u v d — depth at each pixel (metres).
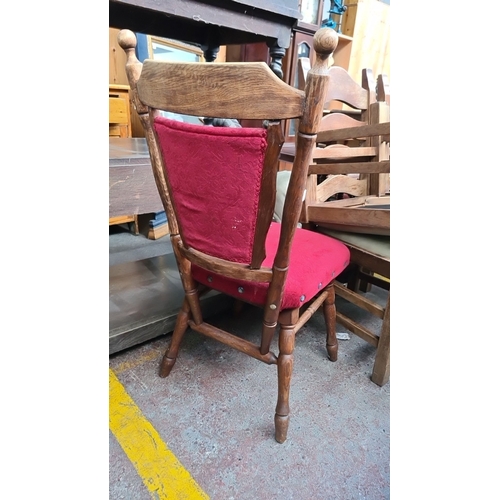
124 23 1.27
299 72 1.00
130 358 1.05
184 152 0.59
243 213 0.59
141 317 1.08
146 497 0.67
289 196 0.55
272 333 0.73
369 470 0.75
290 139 1.81
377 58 2.47
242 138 0.51
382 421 0.87
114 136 1.71
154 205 0.94
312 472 0.74
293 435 0.82
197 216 0.66
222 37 1.52
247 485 0.70
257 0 1.05
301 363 1.08
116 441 0.78
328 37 0.42
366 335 1.01
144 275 1.36
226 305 1.24
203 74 0.50
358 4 2.19
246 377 1.00
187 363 1.04
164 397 0.91
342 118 1.17
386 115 1.19
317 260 0.81
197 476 0.72
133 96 0.65
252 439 0.80
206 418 0.85
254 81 0.47
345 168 1.02
